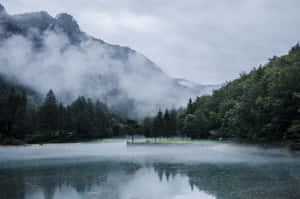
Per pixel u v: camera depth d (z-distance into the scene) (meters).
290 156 38.75
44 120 119.19
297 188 17.94
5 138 103.56
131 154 50.12
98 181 22.27
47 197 17.03
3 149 74.25
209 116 91.44
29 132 115.12
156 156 44.72
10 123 108.38
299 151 38.62
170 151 56.56
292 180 20.78
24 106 114.62
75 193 17.97
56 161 39.00
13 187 20.19
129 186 20.05
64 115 131.25
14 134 108.19
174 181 21.73
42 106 122.25
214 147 61.88
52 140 119.12
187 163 33.69
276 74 45.00
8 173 27.44
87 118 137.75
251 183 19.95
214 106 95.00
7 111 107.25
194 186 19.53
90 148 74.75
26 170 29.64
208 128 89.69
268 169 26.81
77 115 140.00
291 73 42.00
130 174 25.80
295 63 43.00
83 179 23.30
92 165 33.41
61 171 28.45
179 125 114.56
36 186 20.48
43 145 100.75
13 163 37.09
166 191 18.16
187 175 24.55
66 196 17.23
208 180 21.77
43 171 28.64
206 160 36.75
